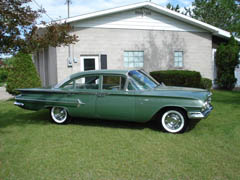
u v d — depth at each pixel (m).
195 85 10.55
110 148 4.00
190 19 11.73
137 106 4.87
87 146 4.12
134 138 4.52
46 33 5.25
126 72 5.06
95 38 10.55
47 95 5.62
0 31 4.48
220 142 4.21
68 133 4.93
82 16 9.85
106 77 5.16
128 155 3.69
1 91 14.56
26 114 6.95
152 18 11.52
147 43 11.53
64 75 10.12
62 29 5.20
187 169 3.19
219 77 13.09
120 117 5.07
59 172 3.17
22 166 3.37
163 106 4.70
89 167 3.30
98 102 5.15
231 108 7.26
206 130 4.95
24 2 4.74
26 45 5.00
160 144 4.16
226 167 3.23
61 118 5.68
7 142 4.41
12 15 4.52
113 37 10.87
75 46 10.22
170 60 12.06
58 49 9.97
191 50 12.46
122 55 11.07
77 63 10.30
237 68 14.30
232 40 12.84
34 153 3.84
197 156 3.61
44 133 4.96
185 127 4.70
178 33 12.12
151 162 3.43
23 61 9.40
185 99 4.56
